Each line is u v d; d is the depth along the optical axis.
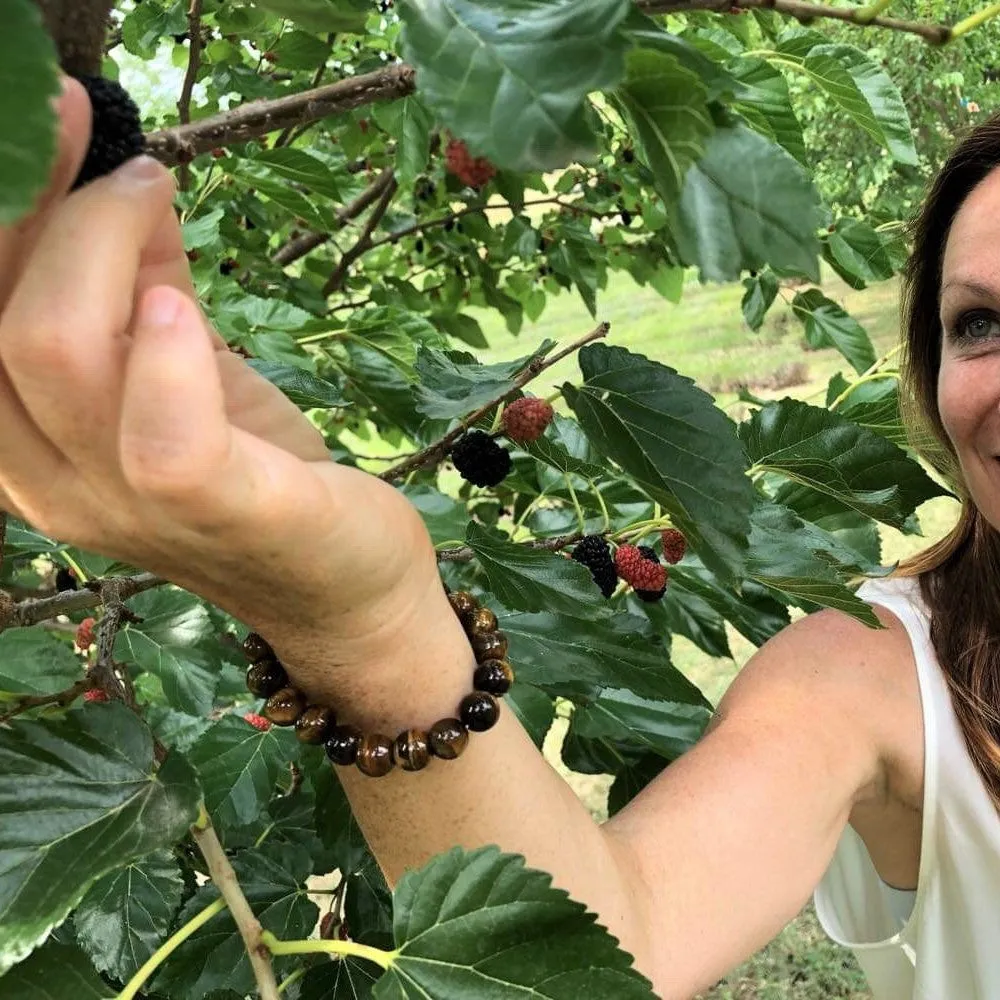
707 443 0.57
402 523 0.46
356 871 1.01
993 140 0.93
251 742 1.16
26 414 0.35
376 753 0.51
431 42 0.29
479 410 0.85
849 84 0.97
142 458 0.33
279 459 0.38
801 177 0.31
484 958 0.51
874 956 1.14
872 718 0.95
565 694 0.98
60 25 0.32
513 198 2.04
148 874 0.87
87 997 0.53
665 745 1.11
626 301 6.36
